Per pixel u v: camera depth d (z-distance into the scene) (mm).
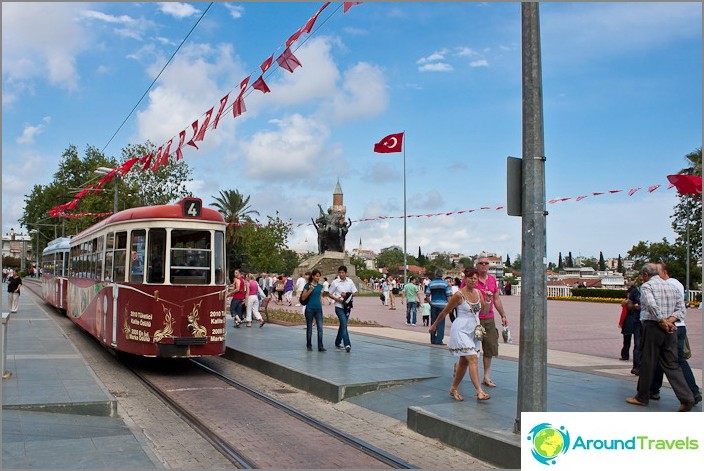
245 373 13570
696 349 16469
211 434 8289
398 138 28141
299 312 30359
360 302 46531
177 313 12719
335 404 10359
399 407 9562
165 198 36812
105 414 8812
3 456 6602
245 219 70438
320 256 70500
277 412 9727
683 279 52125
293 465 7059
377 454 7402
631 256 56594
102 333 15062
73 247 21875
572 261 168125
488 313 10492
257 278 39625
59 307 25641
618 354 15336
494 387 10422
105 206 36500
